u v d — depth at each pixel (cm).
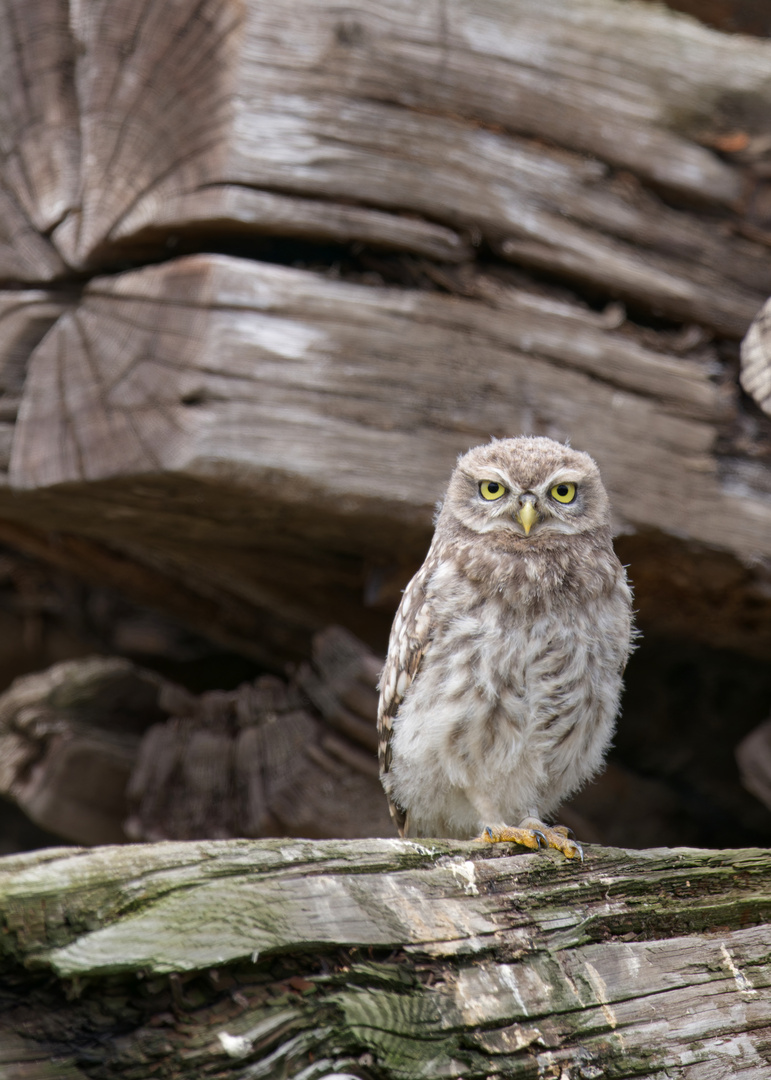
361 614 908
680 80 769
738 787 1016
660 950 431
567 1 745
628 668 1008
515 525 614
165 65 659
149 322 663
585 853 448
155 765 945
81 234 684
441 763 620
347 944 363
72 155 696
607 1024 399
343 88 675
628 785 947
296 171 662
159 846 352
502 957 398
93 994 322
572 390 733
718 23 887
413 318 691
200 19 652
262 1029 334
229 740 926
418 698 621
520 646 598
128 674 1107
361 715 851
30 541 961
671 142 768
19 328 702
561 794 654
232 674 1175
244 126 650
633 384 752
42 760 1048
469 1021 375
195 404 646
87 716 1081
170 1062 320
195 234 677
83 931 323
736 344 789
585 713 614
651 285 761
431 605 621
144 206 668
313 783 860
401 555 781
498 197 720
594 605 620
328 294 671
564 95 740
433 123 702
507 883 421
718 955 439
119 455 659
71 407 678
